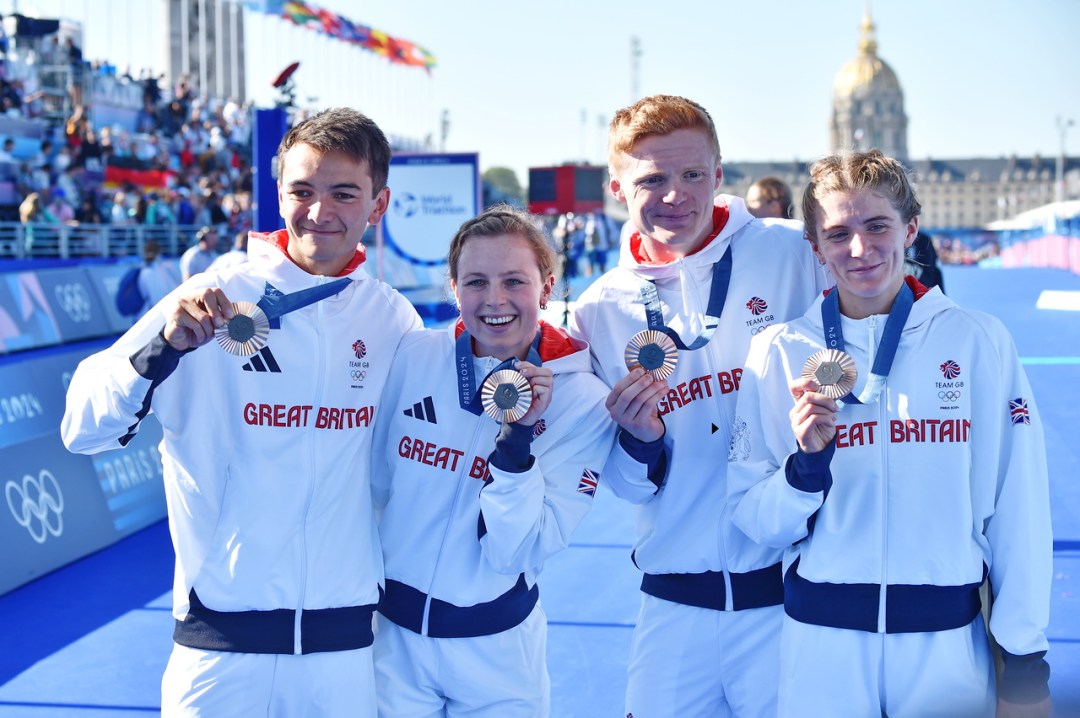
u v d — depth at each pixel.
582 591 4.80
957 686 2.13
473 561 2.33
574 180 17.84
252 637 2.21
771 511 2.19
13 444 5.15
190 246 16.42
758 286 2.57
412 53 38.41
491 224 2.30
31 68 19.39
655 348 2.29
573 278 23.42
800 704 2.21
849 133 139.88
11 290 10.47
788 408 2.32
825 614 2.18
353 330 2.39
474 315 2.29
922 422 2.17
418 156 12.40
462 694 2.35
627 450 2.38
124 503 5.86
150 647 4.21
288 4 30.08
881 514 2.16
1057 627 4.06
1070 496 6.04
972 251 51.88
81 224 14.30
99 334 11.88
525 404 2.14
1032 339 13.72
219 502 2.28
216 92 38.69
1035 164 110.81
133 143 19.61
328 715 2.23
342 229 2.33
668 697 2.56
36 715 3.59
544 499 2.31
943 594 2.14
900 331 2.20
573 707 3.62
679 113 2.43
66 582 5.00
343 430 2.33
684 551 2.52
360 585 2.30
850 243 2.18
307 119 2.37
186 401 2.28
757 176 107.88
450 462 2.36
